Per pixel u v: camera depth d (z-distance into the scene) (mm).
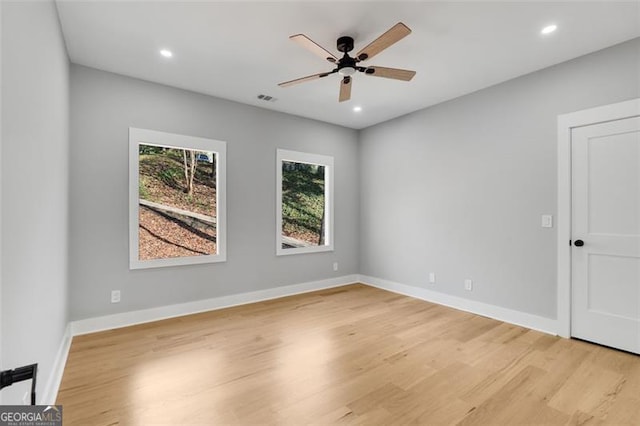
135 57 2840
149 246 3457
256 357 2510
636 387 2072
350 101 3945
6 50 1163
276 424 1721
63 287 2529
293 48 2705
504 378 2189
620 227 2617
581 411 1829
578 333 2842
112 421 1732
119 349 2646
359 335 2963
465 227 3729
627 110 2555
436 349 2654
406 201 4465
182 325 3223
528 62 2934
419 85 3447
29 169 1473
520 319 3221
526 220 3184
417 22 2318
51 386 1927
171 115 3473
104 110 3090
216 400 1935
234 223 3938
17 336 1302
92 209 3023
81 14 2203
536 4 2115
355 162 5234
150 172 3475
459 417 1778
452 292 3863
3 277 1133
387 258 4766
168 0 2064
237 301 3953
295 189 4660
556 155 2969
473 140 3639
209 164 3852
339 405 1890
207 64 2980
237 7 2146
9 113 1199
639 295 2529
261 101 3945
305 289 4609
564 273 2906
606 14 2215
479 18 2270
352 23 2336
